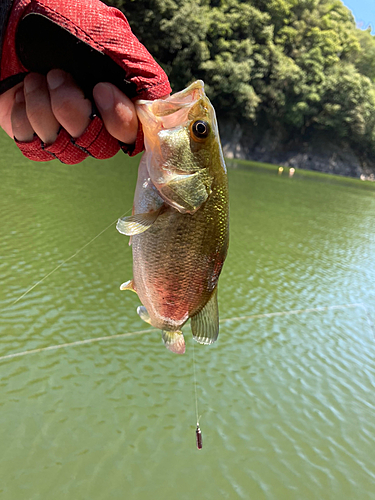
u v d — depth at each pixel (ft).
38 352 5.79
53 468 4.28
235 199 19.42
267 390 6.19
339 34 50.14
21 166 15.02
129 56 0.90
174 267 1.23
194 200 1.18
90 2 0.88
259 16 39.65
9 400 4.96
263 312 8.49
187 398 5.64
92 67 0.87
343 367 7.17
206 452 4.91
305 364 7.05
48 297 7.07
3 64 0.87
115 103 0.88
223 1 39.60
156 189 1.18
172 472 4.52
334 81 45.44
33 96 0.85
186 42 33.94
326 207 23.53
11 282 7.18
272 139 46.06
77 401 5.16
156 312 1.29
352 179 48.16
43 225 9.93
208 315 1.36
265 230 14.89
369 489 4.84
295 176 37.52
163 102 0.97
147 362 6.15
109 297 7.54
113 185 15.71
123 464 4.50
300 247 13.76
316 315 8.90
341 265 12.75
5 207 10.41
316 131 48.39
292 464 5.00
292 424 5.61
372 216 24.22
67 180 14.74
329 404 6.16
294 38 45.91
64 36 0.83
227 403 5.75
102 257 9.03
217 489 4.47
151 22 31.94
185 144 1.13
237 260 11.14
